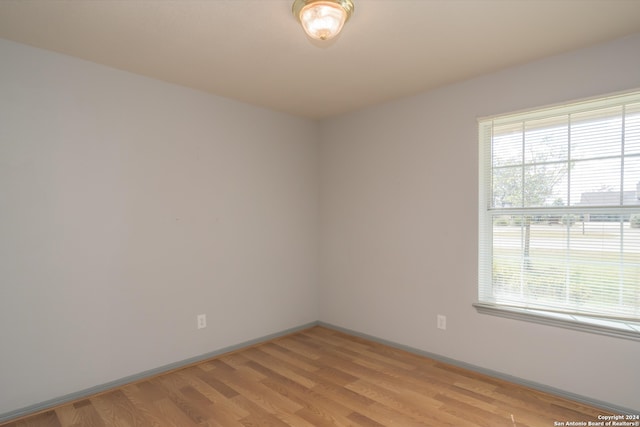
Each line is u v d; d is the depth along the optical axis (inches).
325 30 69.1
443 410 89.1
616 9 72.9
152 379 107.0
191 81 112.6
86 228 97.0
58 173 92.6
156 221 110.3
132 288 105.2
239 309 131.7
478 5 71.3
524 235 102.1
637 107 84.7
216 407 91.3
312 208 158.7
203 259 121.5
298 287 152.9
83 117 96.7
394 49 90.7
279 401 94.0
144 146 108.0
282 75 107.7
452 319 115.3
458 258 113.8
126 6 71.6
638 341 83.2
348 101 132.7
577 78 91.5
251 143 136.0
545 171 98.2
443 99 117.3
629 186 85.7
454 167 114.7
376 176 137.3
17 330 86.7
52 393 91.4
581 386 90.9
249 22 77.8
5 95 85.4
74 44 88.1
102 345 99.7
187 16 75.4
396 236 130.6
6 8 72.0
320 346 134.3
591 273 91.0
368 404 92.3
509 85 102.8
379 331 136.6
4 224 85.1
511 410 88.7
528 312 98.8
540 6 71.7
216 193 125.2
